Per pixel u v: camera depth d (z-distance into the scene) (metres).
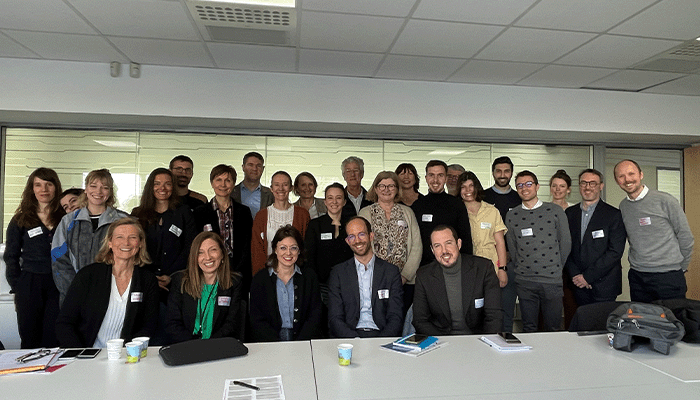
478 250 3.63
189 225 3.32
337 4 2.94
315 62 4.08
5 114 4.21
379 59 3.98
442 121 4.65
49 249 3.15
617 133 4.95
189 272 2.47
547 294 3.46
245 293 3.55
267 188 4.73
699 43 3.53
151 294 2.46
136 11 3.07
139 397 1.46
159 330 3.18
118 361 1.81
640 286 3.41
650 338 1.91
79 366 1.75
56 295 3.15
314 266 3.40
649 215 3.29
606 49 3.69
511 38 3.48
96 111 4.17
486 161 5.32
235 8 3.03
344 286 2.76
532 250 3.50
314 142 5.04
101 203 3.00
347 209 4.07
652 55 3.82
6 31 3.42
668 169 5.71
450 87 4.66
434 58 3.94
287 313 2.72
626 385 1.57
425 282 2.64
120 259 2.38
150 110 4.23
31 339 3.07
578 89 4.86
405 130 4.84
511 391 1.52
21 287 3.08
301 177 4.56
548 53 3.79
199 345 1.91
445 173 3.71
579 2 2.89
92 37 3.53
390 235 3.35
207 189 4.86
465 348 2.00
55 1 2.93
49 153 4.62
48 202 3.17
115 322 2.37
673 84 4.64
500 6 2.95
